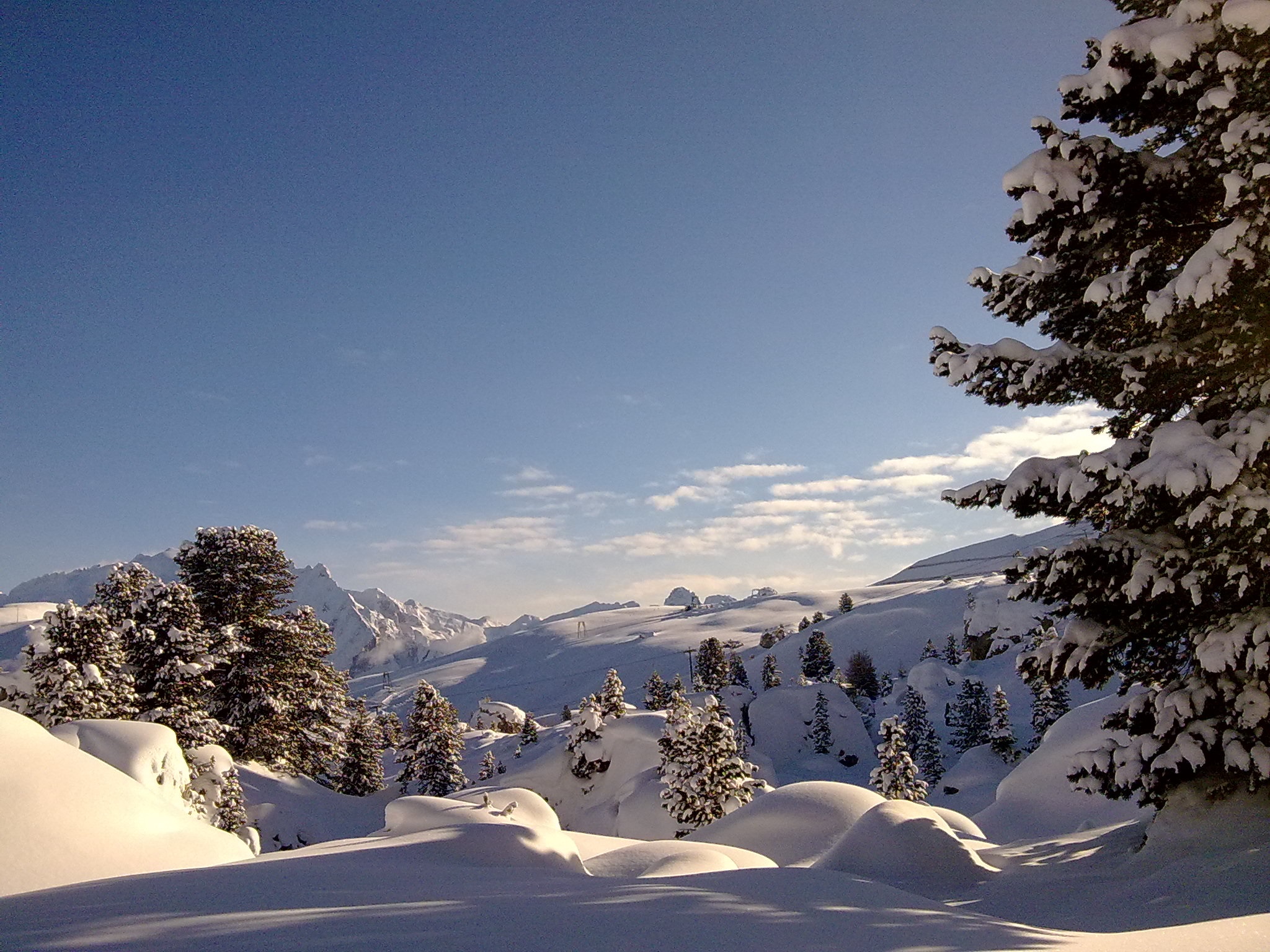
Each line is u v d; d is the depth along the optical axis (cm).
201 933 424
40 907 497
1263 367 971
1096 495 1065
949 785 5538
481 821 1349
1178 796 1046
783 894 626
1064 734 2558
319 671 4231
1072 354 1106
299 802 3506
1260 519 862
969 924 576
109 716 2783
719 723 3466
